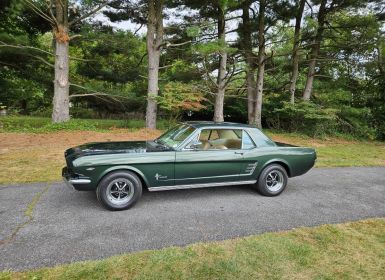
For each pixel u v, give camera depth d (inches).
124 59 813.9
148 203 189.2
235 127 210.8
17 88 832.3
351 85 784.3
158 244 133.0
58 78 520.7
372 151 486.3
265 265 118.6
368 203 206.1
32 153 319.3
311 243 139.4
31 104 1089.4
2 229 142.9
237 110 916.0
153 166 178.4
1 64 711.1
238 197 209.0
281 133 679.7
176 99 571.2
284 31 633.6
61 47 518.6
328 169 323.0
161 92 634.8
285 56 717.3
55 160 292.4
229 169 200.5
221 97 644.1
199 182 194.5
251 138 212.4
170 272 111.0
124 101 814.5
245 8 626.2
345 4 632.4
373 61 666.2
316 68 830.5
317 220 169.5
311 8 698.8
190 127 204.7
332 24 713.0
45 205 177.8
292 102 690.2
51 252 122.6
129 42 690.2
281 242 138.8
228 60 678.5
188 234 144.7
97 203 184.4
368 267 120.4
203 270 113.1
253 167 208.1
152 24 562.6
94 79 860.6
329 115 628.1
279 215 175.8
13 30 668.7
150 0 556.1
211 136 203.2
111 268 112.0
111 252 124.3
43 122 709.3
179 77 769.6
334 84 780.6
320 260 124.3
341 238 146.2
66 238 135.9
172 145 195.2
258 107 688.4
